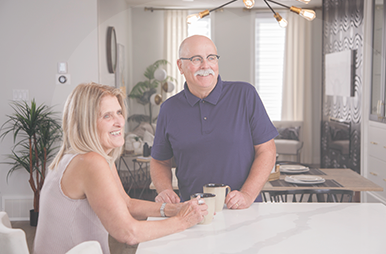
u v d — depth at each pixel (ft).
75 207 3.07
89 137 3.10
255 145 4.83
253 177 4.45
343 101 14.23
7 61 10.56
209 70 4.34
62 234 3.09
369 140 11.87
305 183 7.14
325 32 16.44
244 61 17.87
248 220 3.68
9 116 10.06
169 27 15.11
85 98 3.15
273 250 2.93
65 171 3.07
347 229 3.40
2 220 3.13
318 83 20.34
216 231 3.38
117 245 8.00
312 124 20.36
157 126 4.99
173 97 4.85
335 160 15.16
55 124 10.14
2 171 10.82
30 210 10.27
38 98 10.64
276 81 20.53
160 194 4.18
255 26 18.48
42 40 10.53
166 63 15.33
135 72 15.20
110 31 11.83
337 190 5.80
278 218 3.74
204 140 4.62
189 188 4.84
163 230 3.18
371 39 11.60
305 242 3.08
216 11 16.79
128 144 12.87
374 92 11.59
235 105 4.66
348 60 13.21
